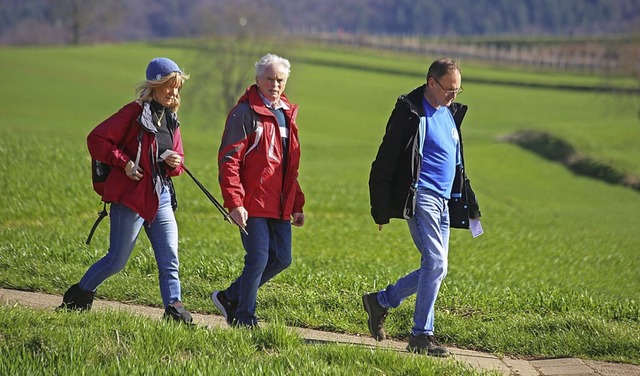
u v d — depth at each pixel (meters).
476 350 28.62
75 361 20.62
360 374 21.61
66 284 33.16
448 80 26.27
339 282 36.19
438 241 26.64
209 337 23.83
